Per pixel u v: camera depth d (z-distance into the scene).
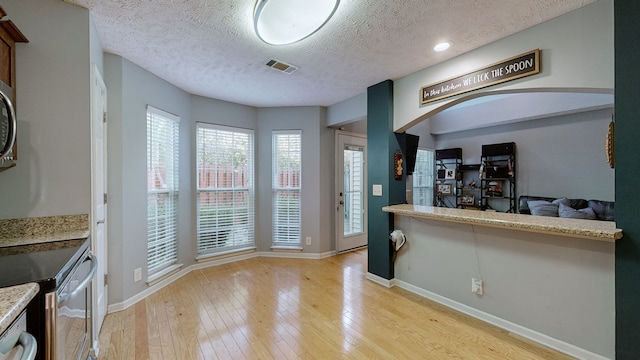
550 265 1.94
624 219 1.57
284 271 3.54
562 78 1.92
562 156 4.63
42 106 1.70
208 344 1.98
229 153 3.92
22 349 0.80
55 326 1.00
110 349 1.92
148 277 2.80
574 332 1.83
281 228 4.21
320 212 4.16
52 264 1.16
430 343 2.00
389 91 3.09
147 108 2.78
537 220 2.00
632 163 1.54
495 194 5.32
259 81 3.12
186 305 2.59
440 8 1.80
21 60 1.65
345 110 3.85
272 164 4.18
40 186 1.70
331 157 4.30
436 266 2.68
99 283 2.11
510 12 1.86
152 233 2.90
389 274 3.04
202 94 3.57
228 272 3.50
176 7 1.78
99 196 2.10
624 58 1.56
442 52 2.44
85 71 1.81
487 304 2.29
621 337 1.58
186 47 2.32
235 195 3.98
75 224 1.77
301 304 2.62
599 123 4.26
